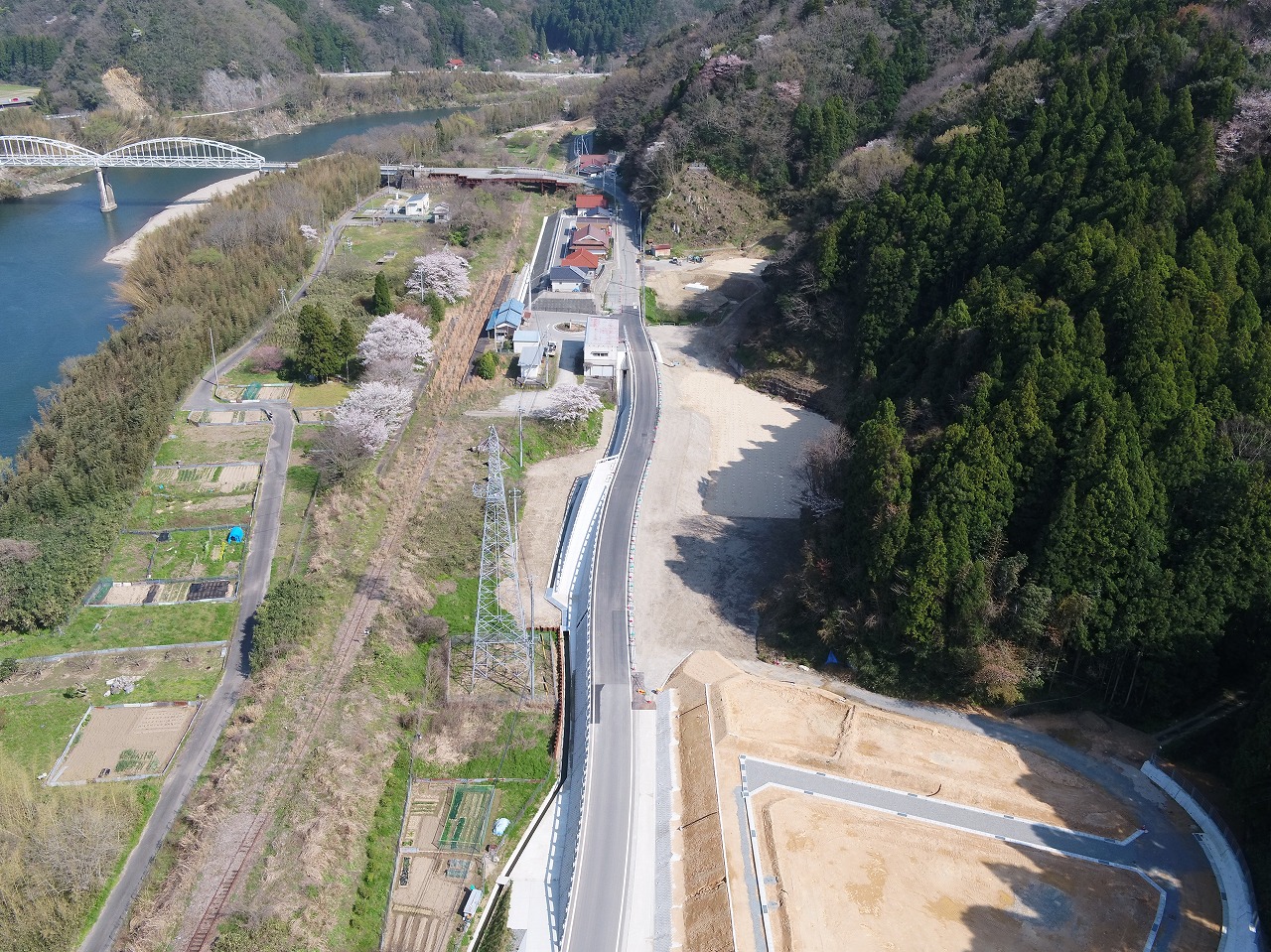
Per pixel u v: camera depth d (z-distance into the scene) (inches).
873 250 3919.8
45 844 1946.4
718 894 1977.1
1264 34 3885.3
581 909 1983.3
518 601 2721.5
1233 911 1902.1
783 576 2979.8
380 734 2379.4
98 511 2994.6
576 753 2402.8
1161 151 3329.2
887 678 2527.1
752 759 2319.1
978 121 4402.1
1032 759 2315.5
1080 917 1927.9
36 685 2493.8
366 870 2064.5
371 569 2901.1
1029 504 2479.1
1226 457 2359.7
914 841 2107.5
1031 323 2765.7
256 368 4003.4
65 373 3818.9
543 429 3754.9
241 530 3034.0
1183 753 2271.2
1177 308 2581.2
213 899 1904.5
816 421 4013.3
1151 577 2283.5
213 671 2564.0
